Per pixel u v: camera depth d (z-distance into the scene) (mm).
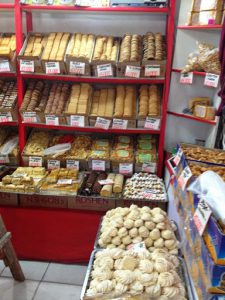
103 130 2451
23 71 2334
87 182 2387
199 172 1495
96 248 1669
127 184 2373
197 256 1226
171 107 2527
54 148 2582
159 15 2564
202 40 2295
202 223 1133
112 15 2605
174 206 1924
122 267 1410
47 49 2365
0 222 1966
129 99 2465
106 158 2473
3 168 2590
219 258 999
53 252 2422
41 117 2441
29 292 2133
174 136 2656
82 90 2514
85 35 2506
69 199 2307
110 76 2309
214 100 2350
